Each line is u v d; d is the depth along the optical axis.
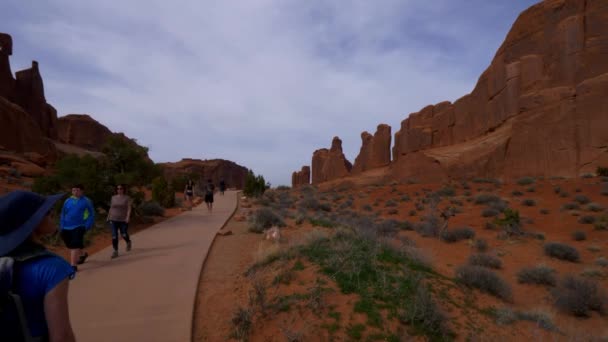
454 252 13.77
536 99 40.31
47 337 1.57
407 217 23.50
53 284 1.57
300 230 10.48
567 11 41.03
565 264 12.09
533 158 37.84
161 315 4.61
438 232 17.03
